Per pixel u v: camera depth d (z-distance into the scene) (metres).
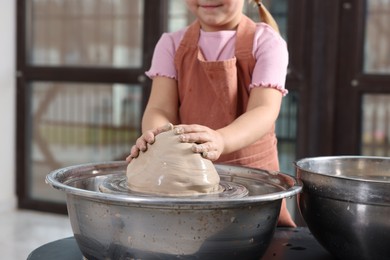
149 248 0.68
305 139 2.51
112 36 2.84
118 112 2.91
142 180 0.79
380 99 2.42
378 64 2.40
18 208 3.12
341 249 0.78
